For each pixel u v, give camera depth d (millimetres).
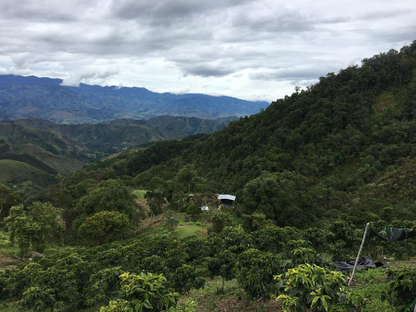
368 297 8594
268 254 9602
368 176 58875
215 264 12500
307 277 5230
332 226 16797
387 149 62656
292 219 42062
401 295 6074
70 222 40094
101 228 28359
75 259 16844
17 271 16766
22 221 27203
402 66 81938
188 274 11438
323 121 76812
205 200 54844
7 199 43656
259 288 8570
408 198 43656
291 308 5371
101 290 11992
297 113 84562
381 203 40656
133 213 37250
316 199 51969
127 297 5039
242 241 16594
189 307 5758
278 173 60531
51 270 14391
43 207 30406
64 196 44062
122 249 18359
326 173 67000
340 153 69188
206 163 97562
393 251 16312
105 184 41719
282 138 79438
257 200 45844
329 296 5109
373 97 81062
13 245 31562
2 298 15156
